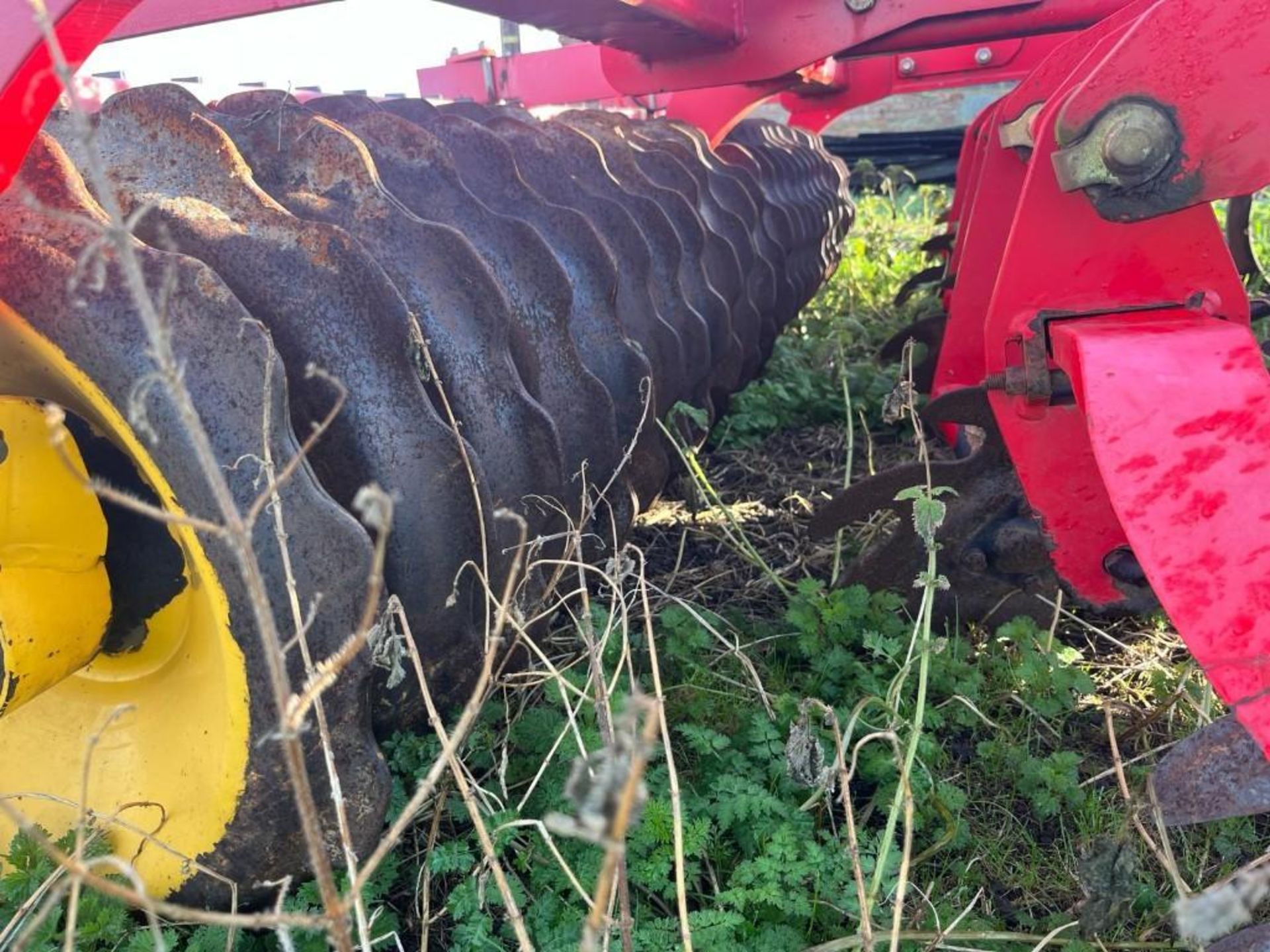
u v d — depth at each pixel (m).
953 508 2.71
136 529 1.78
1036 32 3.27
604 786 0.85
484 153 2.75
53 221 1.48
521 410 2.10
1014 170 2.71
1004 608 2.79
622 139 3.61
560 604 2.20
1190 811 1.72
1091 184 1.82
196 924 1.84
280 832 1.64
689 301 3.54
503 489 2.08
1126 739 2.51
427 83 5.87
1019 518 2.70
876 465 4.43
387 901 2.06
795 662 2.84
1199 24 1.72
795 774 1.63
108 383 1.46
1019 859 2.18
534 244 2.40
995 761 2.39
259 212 1.75
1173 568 1.60
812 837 2.09
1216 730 1.72
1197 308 2.06
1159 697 2.59
